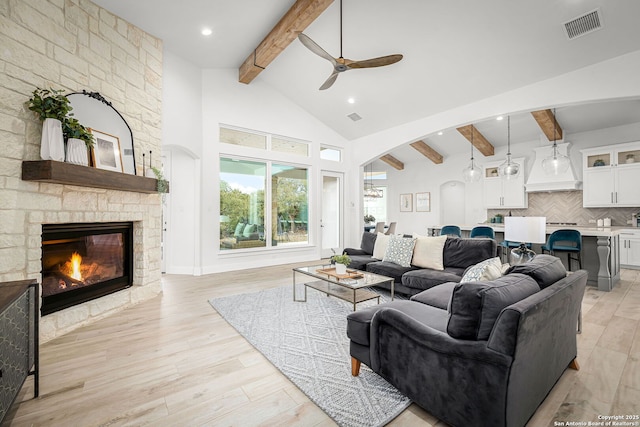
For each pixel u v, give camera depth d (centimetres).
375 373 201
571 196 665
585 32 333
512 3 321
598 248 415
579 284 195
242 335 261
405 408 166
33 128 243
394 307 205
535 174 679
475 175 604
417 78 471
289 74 543
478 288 143
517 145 733
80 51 287
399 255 397
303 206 662
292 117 632
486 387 132
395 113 579
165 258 525
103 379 193
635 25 315
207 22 383
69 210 273
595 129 621
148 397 175
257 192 589
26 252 238
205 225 515
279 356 223
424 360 156
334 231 722
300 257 647
